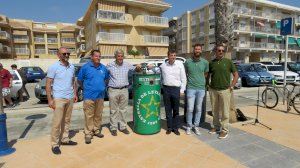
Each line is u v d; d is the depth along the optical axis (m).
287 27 8.14
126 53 31.45
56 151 4.51
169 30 55.03
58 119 4.55
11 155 4.47
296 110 7.53
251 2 41.88
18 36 44.97
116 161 4.20
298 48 48.25
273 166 3.94
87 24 39.53
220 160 4.17
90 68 4.96
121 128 5.64
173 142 5.00
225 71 5.04
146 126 5.41
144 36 32.12
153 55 32.97
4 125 4.54
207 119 6.81
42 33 49.16
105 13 29.19
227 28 6.29
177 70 5.23
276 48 45.06
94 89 4.96
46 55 48.59
